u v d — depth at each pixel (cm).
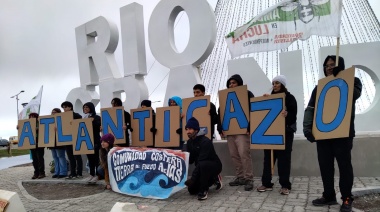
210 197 479
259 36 583
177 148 610
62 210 463
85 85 960
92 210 455
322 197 405
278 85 481
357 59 629
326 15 497
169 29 775
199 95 581
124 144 670
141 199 503
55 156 758
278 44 563
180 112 620
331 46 644
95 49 921
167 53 765
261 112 488
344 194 366
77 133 686
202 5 698
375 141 537
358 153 545
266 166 489
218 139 745
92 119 676
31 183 729
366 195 436
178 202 468
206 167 470
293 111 462
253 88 691
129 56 833
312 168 572
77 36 980
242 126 523
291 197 446
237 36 610
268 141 472
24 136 774
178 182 493
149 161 527
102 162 593
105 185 621
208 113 559
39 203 514
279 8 563
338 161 371
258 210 400
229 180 591
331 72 403
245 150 522
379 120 619
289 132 463
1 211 349
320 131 389
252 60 696
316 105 404
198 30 707
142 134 654
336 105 375
